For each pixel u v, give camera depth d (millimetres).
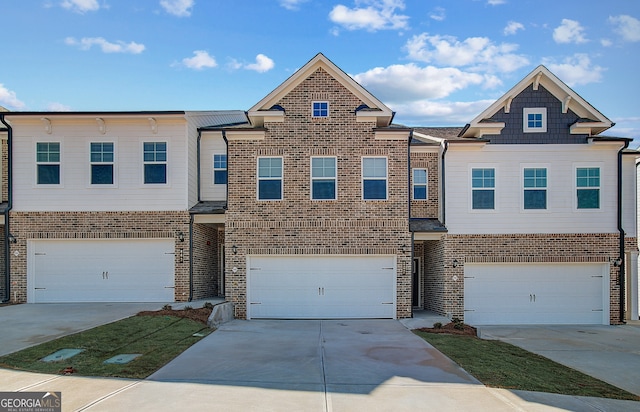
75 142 19078
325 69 18547
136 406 7496
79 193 18984
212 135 20656
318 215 18281
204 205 19844
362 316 18172
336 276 18312
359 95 18516
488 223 18906
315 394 8430
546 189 18969
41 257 18984
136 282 18906
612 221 18906
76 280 18922
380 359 11297
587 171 19031
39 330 13148
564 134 19078
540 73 18891
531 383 9680
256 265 18359
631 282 19609
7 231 18844
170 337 12930
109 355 10711
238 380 9156
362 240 18219
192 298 18828
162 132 19141
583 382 10164
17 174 19000
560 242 18828
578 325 18594
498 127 18906
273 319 18047
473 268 18922
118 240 19016
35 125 19031
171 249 18969
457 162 19078
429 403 8141
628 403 8797
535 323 18766
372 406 7891
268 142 18406
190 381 8984
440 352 12227
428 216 19938
